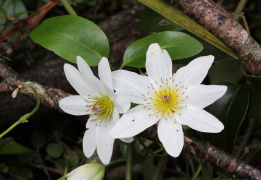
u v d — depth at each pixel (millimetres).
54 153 540
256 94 423
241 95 427
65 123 559
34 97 418
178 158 570
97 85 390
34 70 522
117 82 392
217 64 487
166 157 439
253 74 421
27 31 503
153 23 469
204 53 441
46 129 557
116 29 536
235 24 415
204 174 408
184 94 392
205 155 403
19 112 516
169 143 385
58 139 539
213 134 424
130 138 389
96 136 394
